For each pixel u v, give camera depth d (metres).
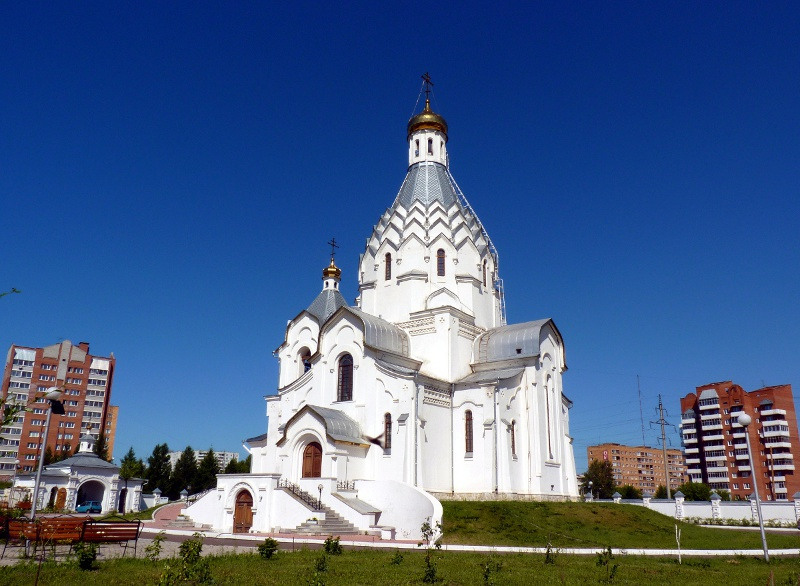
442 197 61.78
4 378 124.06
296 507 41.75
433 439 49.09
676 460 194.12
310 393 53.34
